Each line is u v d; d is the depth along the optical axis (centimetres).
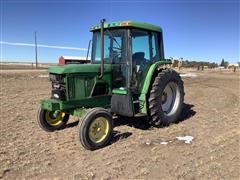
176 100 749
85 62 760
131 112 626
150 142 599
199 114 866
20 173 453
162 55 730
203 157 517
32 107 954
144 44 682
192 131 682
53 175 447
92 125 554
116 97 640
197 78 2484
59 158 512
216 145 580
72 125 727
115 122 750
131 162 495
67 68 584
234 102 1091
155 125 701
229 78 2538
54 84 616
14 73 2525
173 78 723
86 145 546
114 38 660
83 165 483
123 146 575
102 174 450
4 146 567
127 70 638
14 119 784
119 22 639
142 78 675
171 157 517
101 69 610
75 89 593
